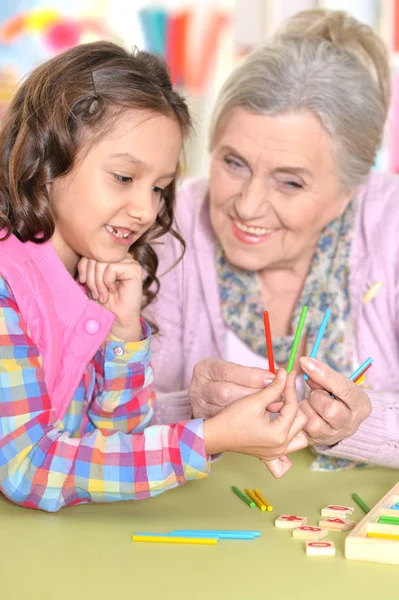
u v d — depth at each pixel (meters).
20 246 1.20
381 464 1.34
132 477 1.09
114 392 1.28
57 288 1.22
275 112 1.35
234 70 1.44
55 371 1.19
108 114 1.16
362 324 1.60
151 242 1.48
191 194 1.72
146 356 1.30
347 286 1.58
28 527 1.07
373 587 0.90
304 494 1.23
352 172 1.45
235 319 1.62
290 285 1.61
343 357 1.56
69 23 2.86
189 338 1.68
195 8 2.91
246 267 1.50
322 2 2.87
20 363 1.10
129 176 1.17
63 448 1.09
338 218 1.61
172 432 1.10
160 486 1.09
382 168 2.68
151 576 0.92
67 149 1.16
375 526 1.02
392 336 1.61
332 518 1.12
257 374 1.22
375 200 1.63
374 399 1.38
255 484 1.27
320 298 1.58
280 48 1.39
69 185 1.18
